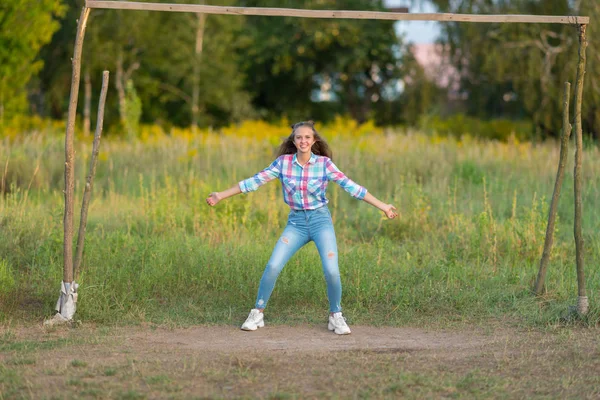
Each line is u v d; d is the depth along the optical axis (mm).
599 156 14180
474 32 24562
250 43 33062
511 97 30312
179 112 31000
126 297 6980
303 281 7496
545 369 5066
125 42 26688
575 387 4668
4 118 17734
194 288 7438
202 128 30078
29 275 7699
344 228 10305
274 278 6145
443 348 5645
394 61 36719
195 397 4375
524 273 7949
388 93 37812
